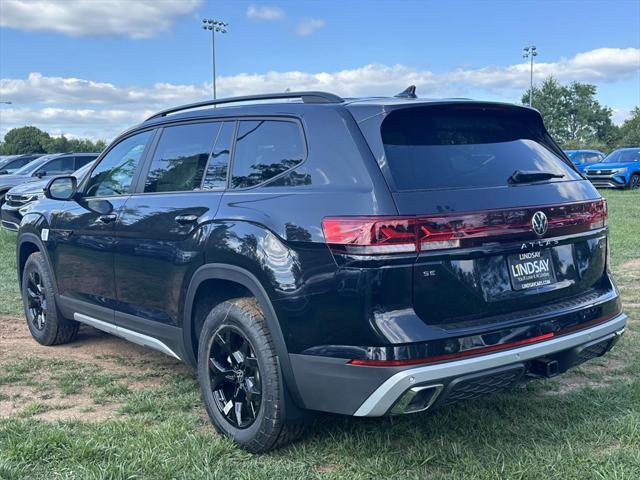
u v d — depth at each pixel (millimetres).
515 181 3422
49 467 3318
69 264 5109
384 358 2936
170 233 3979
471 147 3471
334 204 3125
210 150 4020
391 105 3285
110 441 3561
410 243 2969
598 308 3613
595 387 4383
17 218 11672
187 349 3980
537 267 3406
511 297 3266
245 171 3730
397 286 2965
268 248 3316
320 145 3361
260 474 3229
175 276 3947
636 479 3102
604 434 3592
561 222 3467
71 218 5031
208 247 3654
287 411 3344
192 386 4547
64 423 3854
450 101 3443
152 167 4438
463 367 2990
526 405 4051
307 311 3143
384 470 3270
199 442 3564
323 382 3133
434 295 3037
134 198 4441
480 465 3252
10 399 4383
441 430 3699
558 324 3359
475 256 3139
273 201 3402
